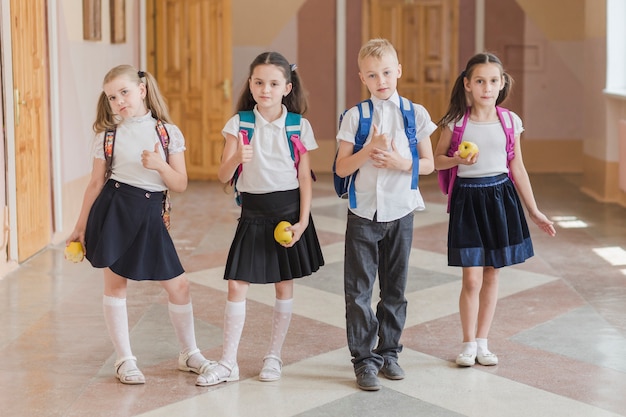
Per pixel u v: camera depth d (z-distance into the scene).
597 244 6.83
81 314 4.90
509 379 3.84
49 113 6.73
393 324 3.83
